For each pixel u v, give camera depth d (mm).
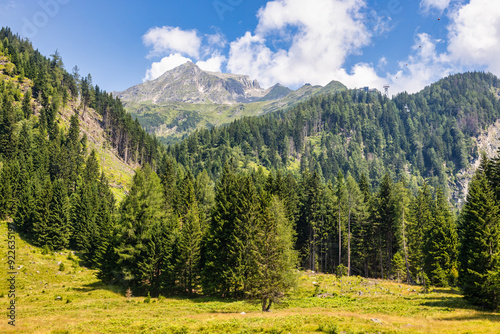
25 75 172875
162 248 50812
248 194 51312
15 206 84812
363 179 90688
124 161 164750
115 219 54719
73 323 26203
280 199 63656
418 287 51781
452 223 65125
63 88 168500
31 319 28125
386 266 76000
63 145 121312
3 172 85750
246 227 46312
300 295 44625
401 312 30359
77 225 82750
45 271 60625
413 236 63594
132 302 42469
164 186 85688
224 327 24297
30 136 120250
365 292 46531
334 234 76875
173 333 23141
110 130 180500
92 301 41688
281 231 40406
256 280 33188
